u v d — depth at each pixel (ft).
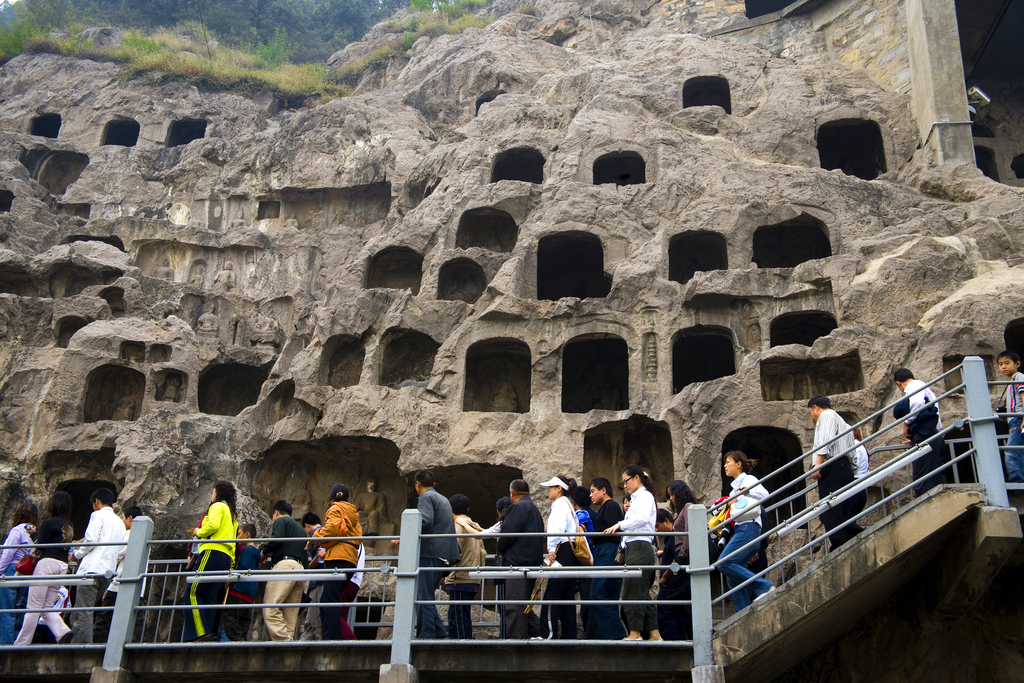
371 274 89.71
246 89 122.21
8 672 40.60
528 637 41.09
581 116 88.07
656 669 36.86
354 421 73.20
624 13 117.39
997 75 97.86
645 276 75.25
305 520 47.14
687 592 40.09
